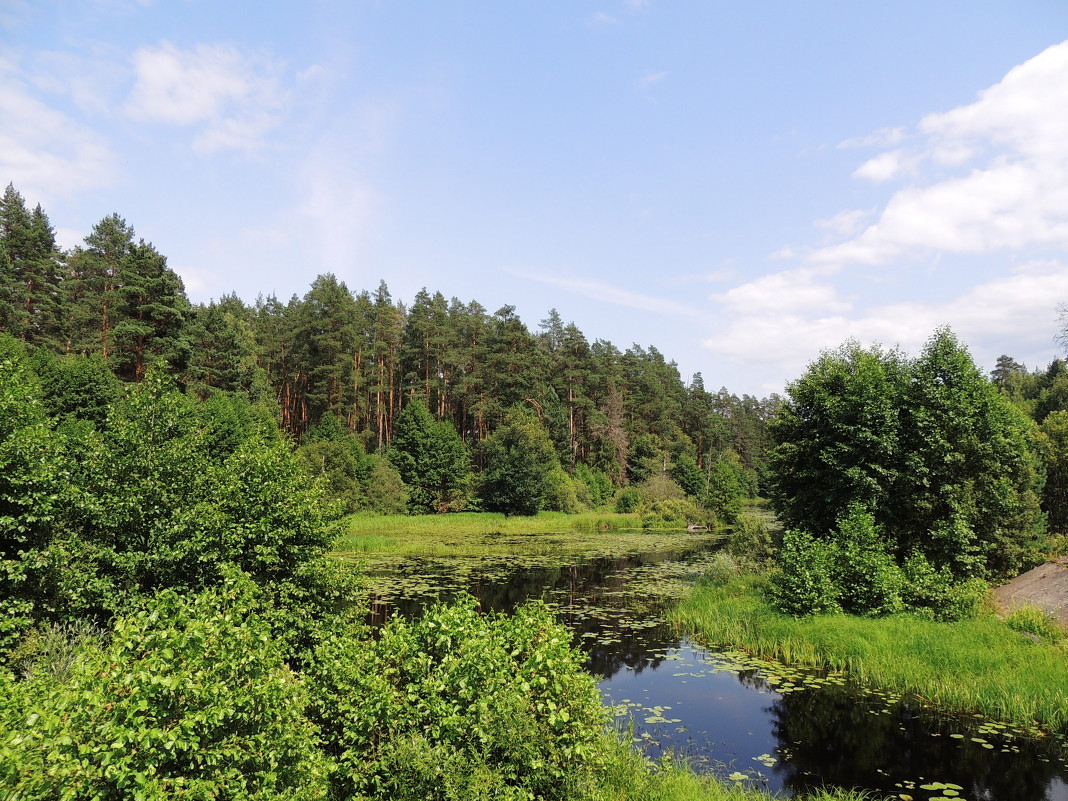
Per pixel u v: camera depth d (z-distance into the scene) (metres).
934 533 16.81
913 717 10.23
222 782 4.13
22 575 8.45
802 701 11.00
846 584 14.97
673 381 101.94
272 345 67.81
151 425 10.15
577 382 79.62
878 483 17.81
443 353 68.00
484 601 19.52
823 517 19.58
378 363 69.19
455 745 5.40
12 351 36.56
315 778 4.88
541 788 5.58
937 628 13.05
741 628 14.98
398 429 62.41
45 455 9.37
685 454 78.94
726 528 50.56
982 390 17.92
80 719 3.92
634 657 13.78
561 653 6.07
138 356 46.19
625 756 7.64
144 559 9.28
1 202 54.75
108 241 56.03
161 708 4.12
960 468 17.67
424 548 34.22
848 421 18.94
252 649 4.98
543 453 61.75
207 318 56.06
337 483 47.97
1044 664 10.84
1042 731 9.55
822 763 8.69
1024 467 18.70
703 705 10.92
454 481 59.62
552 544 37.41
